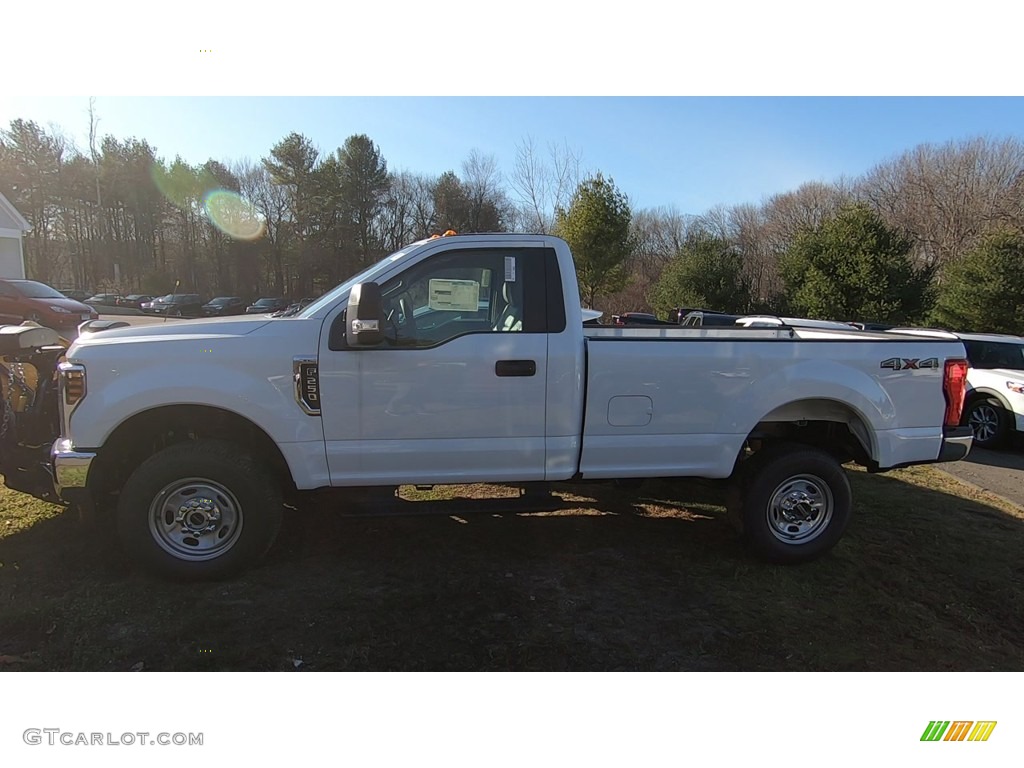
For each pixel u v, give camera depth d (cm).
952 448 416
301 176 5206
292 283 5816
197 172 5819
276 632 316
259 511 361
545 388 372
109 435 342
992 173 3766
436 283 378
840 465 422
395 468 367
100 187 5512
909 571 416
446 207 4875
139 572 370
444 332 374
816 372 397
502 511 387
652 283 3688
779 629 337
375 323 330
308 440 356
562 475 382
